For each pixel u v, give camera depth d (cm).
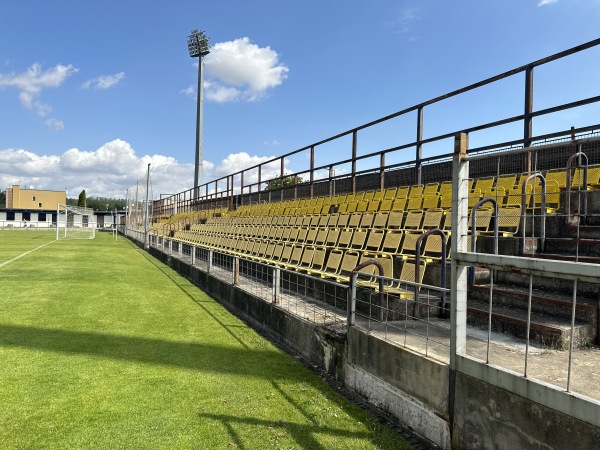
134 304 870
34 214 6850
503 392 282
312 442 338
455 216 327
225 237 1622
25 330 636
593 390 276
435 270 606
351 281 470
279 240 1222
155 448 322
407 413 370
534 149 320
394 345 391
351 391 455
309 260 910
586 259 448
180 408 394
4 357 515
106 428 350
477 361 303
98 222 7250
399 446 339
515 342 399
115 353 546
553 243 530
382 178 1074
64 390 425
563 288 468
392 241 745
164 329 679
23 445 320
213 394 429
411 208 880
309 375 500
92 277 1234
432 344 393
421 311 534
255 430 355
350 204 1118
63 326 665
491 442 289
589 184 575
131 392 426
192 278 1282
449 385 327
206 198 2838
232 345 611
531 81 648
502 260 286
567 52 579
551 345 379
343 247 877
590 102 556
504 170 874
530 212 587
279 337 648
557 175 713
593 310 394
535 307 448
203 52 5122
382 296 507
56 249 2273
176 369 498
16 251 2067
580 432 234
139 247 2755
